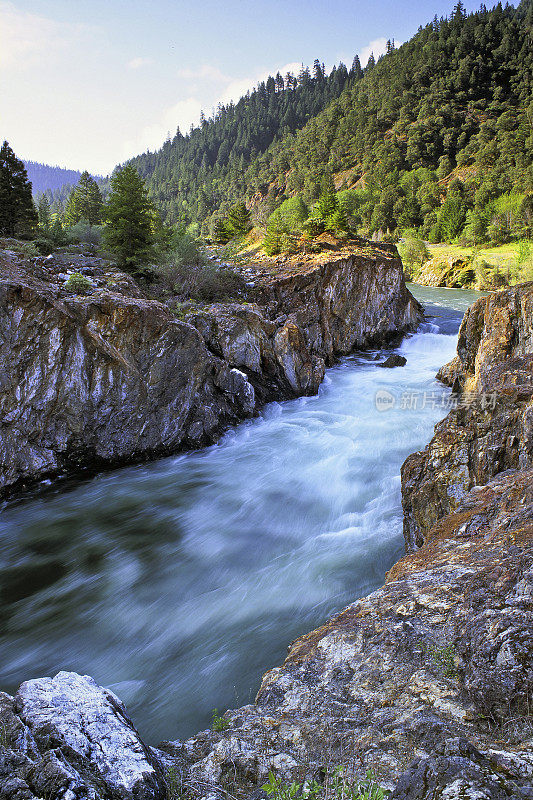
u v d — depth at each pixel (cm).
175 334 1591
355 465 1551
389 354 3055
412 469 998
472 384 1838
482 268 6531
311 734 417
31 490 1391
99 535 1220
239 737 423
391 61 18588
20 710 391
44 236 2839
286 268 2897
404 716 412
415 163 13862
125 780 336
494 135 12925
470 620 477
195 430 1712
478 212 9019
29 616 928
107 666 799
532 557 512
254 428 1906
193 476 1532
